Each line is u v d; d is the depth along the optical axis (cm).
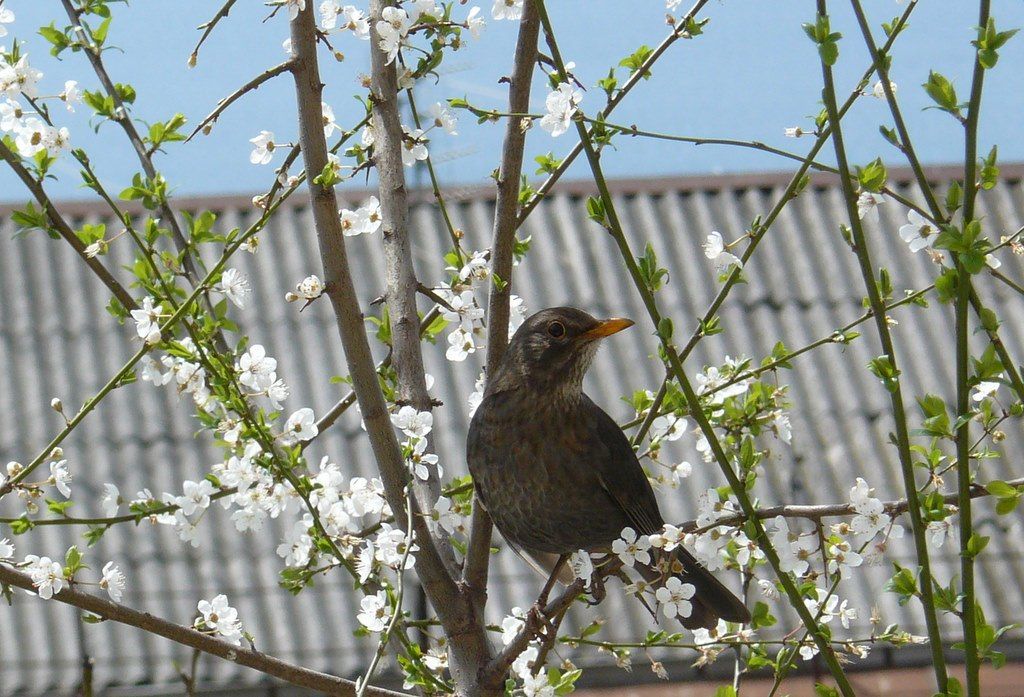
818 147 604
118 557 1616
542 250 2045
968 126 531
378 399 723
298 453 769
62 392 1827
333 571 1622
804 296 1983
